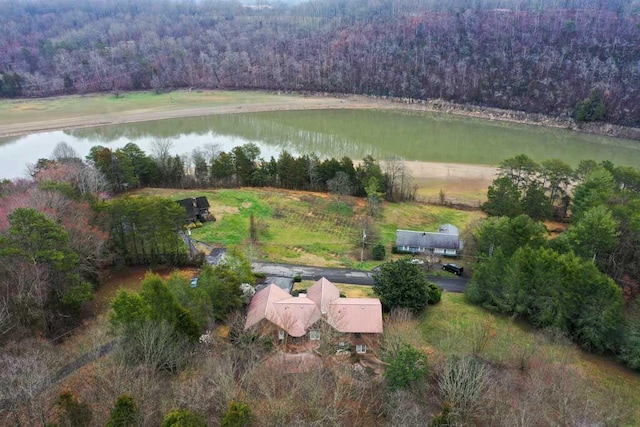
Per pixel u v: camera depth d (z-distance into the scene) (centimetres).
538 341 4416
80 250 5019
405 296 5000
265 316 4438
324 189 9375
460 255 6950
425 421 3125
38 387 2994
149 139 13075
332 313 4538
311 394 3181
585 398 3569
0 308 3925
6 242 4184
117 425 2655
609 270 5606
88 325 4366
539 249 5200
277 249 6869
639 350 4275
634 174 8038
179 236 6488
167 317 3697
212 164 9500
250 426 2861
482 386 3384
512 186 8406
